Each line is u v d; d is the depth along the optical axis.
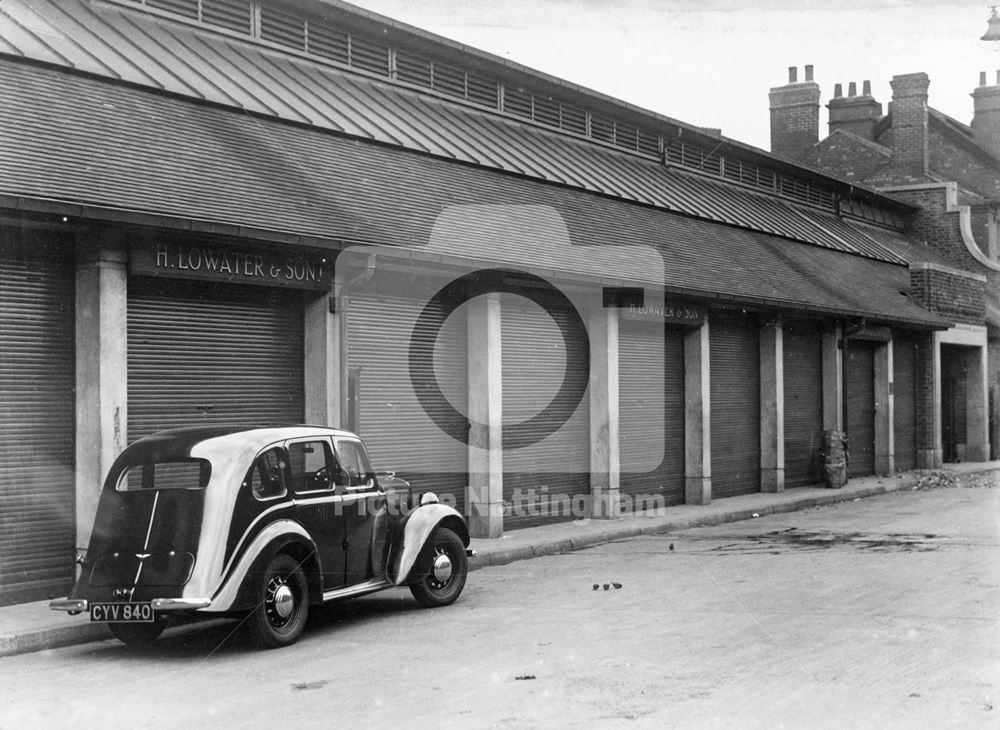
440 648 8.89
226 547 8.75
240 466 8.97
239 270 12.51
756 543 15.97
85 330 11.41
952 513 19.91
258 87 15.74
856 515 20.09
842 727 6.25
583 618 10.09
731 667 7.84
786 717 6.47
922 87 37.41
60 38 13.34
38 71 12.45
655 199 22.95
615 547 16.02
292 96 16.22
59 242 11.42
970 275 33.59
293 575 9.32
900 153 37.75
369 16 18.19
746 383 23.61
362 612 10.87
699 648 8.53
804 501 22.34
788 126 39.59
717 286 20.25
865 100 41.53
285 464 9.44
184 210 11.50
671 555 14.78
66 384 11.45
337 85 17.70
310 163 14.76
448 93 20.16
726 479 22.84
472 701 7.05
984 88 40.50
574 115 23.09
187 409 12.45
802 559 13.91
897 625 9.31
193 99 14.16
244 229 11.91
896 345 30.66
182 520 8.77
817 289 24.48
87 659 8.88
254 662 8.55
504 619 10.20
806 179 31.45
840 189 32.94
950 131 40.25
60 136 11.52
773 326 23.88
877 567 12.94
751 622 9.60
